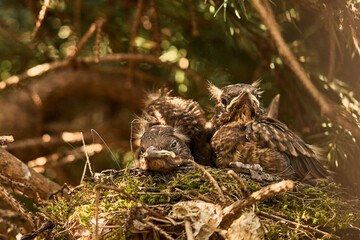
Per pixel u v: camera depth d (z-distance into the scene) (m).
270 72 10.27
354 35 7.97
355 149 8.91
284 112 10.48
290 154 8.66
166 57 10.49
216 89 9.87
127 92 11.95
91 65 11.63
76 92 12.11
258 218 7.05
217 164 8.93
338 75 8.98
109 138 11.95
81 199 7.72
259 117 8.96
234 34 9.71
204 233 6.94
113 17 10.77
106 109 12.48
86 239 7.28
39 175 8.55
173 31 10.55
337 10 8.02
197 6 9.94
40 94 11.88
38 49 11.20
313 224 7.38
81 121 12.36
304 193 7.69
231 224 6.98
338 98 9.16
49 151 11.53
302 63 9.30
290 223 7.22
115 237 7.19
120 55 9.95
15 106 11.76
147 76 11.27
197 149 9.41
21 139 11.65
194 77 10.05
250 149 8.62
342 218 7.40
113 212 7.21
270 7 7.86
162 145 8.25
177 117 9.59
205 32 10.43
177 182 7.71
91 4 10.69
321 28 9.02
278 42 7.86
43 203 8.06
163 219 7.00
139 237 7.18
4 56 11.20
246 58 10.51
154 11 9.51
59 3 10.69
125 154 11.20
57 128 11.95
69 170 11.13
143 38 10.81
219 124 9.22
